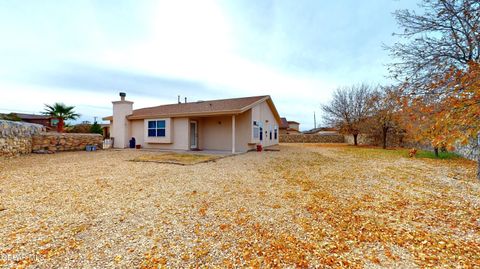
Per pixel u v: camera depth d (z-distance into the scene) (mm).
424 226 3158
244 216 3508
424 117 3111
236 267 2203
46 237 2770
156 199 4328
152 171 7133
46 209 3730
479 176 6156
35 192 4699
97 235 2846
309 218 3438
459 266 2193
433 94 3318
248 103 13852
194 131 14828
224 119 14711
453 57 4898
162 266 2205
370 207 3928
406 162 9438
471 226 3139
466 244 2635
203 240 2742
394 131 18438
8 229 2971
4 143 9375
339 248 2564
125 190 4938
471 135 2465
